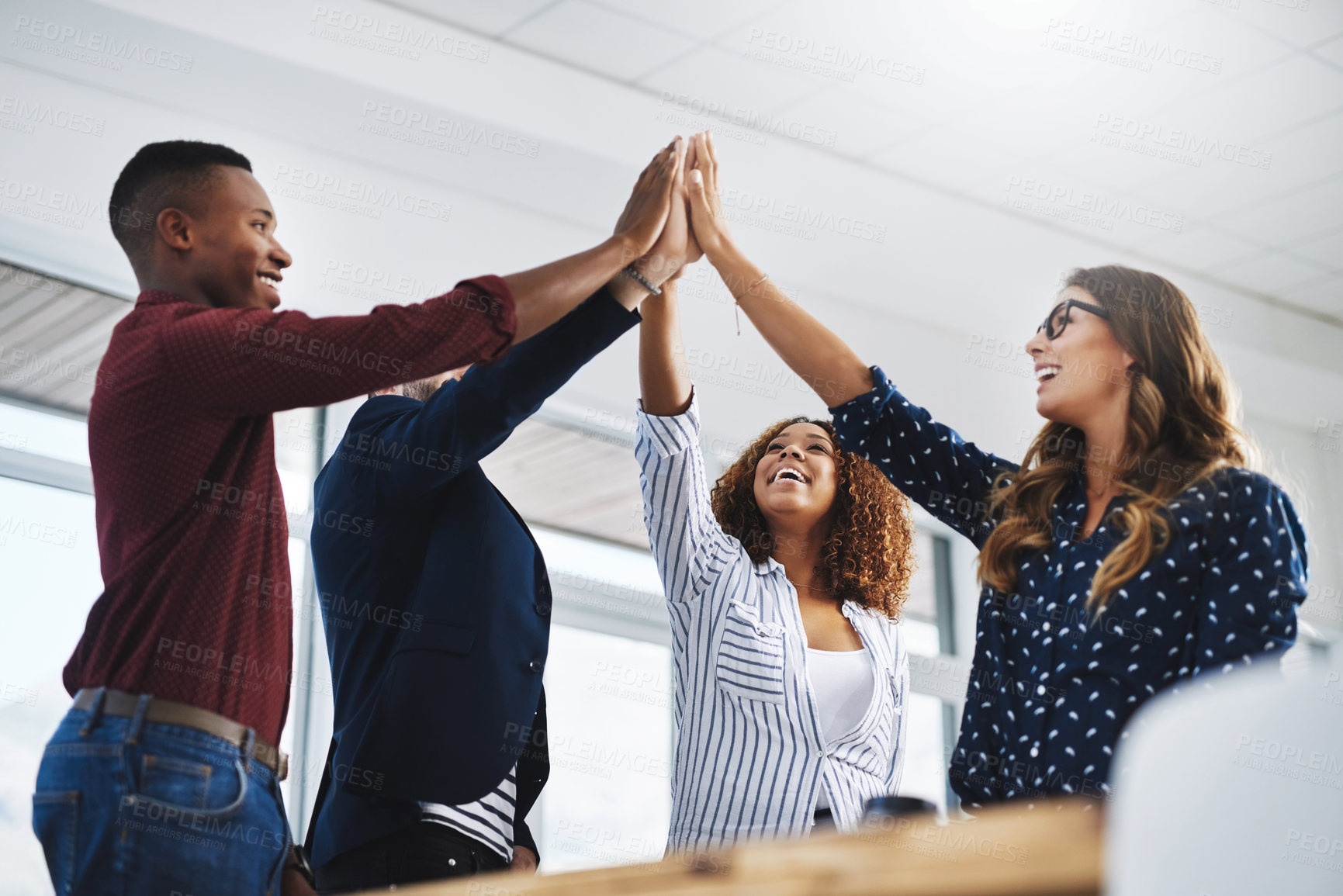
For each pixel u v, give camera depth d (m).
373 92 4.21
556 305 1.69
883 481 2.37
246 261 1.64
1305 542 1.43
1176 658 1.39
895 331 5.96
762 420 5.33
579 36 4.51
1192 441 1.54
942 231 5.52
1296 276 6.31
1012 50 4.54
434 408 1.84
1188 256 6.11
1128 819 0.42
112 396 1.47
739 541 2.29
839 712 2.00
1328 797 0.39
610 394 5.02
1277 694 0.40
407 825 1.74
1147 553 1.41
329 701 4.06
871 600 2.25
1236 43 4.48
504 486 4.89
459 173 4.68
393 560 1.91
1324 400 6.86
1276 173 5.34
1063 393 1.63
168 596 1.40
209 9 3.91
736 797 1.91
